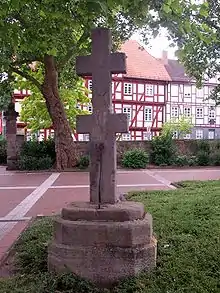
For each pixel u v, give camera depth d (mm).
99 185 4152
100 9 4031
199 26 5461
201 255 4227
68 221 3855
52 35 6527
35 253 4520
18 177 17250
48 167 21203
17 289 3494
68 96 25250
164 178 16328
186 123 42531
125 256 3707
